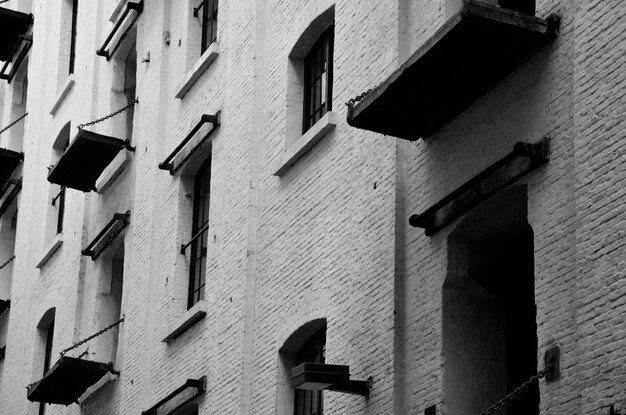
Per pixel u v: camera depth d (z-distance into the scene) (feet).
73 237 103.86
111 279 97.66
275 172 73.97
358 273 64.85
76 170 97.40
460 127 59.47
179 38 91.30
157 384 84.33
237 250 76.74
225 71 83.10
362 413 62.39
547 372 51.29
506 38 54.44
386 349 61.46
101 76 104.58
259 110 77.92
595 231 49.93
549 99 54.29
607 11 51.37
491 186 56.03
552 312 51.90
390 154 63.77
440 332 58.80
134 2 98.17
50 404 105.19
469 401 58.29
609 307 48.70
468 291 59.57
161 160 90.22
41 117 118.93
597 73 51.24
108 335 96.02
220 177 81.20
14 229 126.52
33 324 111.65
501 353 59.26
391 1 65.72
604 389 48.24
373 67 66.44
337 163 68.74
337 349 65.41
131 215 93.25
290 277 71.26
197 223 85.51
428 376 59.06
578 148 51.44
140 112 95.35
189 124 87.25
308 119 74.69
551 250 52.54
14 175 125.49
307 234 70.38
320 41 74.69
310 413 69.51
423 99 58.44
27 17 124.36
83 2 112.47
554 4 54.90
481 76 56.75
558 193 52.80
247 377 73.61
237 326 75.05
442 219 59.36
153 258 88.17
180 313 83.92
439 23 62.13
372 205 64.64
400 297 61.62
